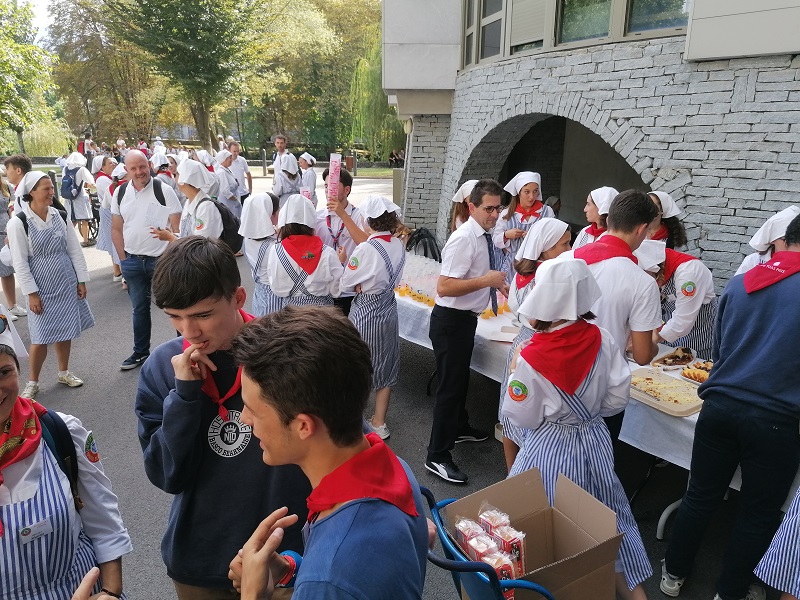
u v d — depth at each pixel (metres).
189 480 1.53
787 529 2.16
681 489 3.61
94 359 5.66
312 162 11.60
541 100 6.12
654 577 2.89
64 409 4.64
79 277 4.85
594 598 1.78
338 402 1.00
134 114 34.25
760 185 4.40
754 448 2.28
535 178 5.31
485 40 7.42
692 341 3.65
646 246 3.37
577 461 2.27
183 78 20.83
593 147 9.55
